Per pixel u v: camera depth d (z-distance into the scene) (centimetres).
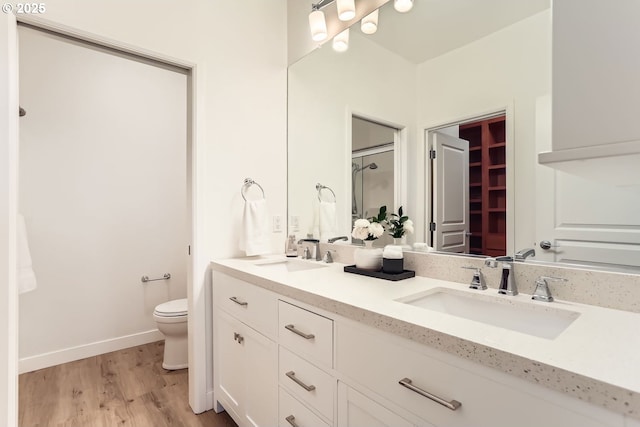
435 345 79
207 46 188
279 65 222
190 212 186
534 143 117
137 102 275
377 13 170
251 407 151
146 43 166
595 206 105
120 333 266
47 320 235
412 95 155
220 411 183
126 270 269
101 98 258
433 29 147
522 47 120
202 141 185
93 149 254
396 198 161
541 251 116
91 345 252
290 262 201
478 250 131
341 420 105
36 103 232
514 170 122
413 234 154
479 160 132
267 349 140
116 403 192
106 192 260
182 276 297
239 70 201
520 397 67
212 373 189
